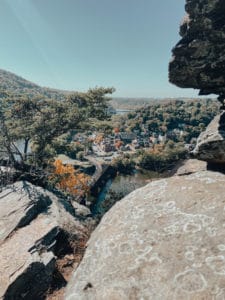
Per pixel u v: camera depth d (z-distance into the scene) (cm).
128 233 720
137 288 571
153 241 670
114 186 10744
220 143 930
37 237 1346
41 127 3030
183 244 637
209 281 540
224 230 646
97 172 11506
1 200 1745
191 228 676
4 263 1151
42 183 2427
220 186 816
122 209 838
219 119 1073
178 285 550
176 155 12388
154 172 13062
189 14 955
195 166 1127
